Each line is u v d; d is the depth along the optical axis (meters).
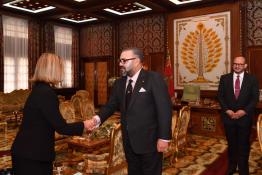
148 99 2.37
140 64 2.44
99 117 2.60
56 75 2.09
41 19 10.63
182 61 9.32
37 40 10.70
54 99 2.04
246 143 3.50
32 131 1.98
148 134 2.38
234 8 8.21
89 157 3.34
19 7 9.42
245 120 3.45
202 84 8.94
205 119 6.91
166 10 9.36
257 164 4.56
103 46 11.59
